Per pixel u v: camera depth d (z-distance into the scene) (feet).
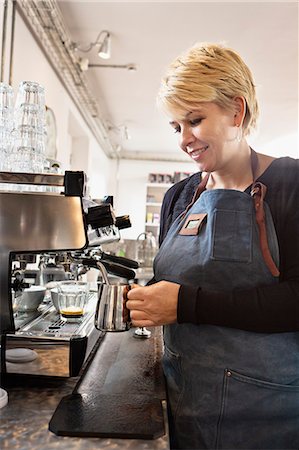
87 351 3.11
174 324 3.08
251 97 2.94
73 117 13.78
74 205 2.92
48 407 2.68
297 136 18.85
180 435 2.94
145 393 2.95
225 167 3.14
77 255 3.16
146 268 13.84
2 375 2.99
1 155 3.69
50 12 7.80
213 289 2.89
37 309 3.83
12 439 2.25
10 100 3.79
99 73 12.09
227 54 2.84
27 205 2.93
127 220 3.92
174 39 9.64
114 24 8.97
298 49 9.98
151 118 17.04
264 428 2.79
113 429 2.34
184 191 3.78
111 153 23.90
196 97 2.72
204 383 2.86
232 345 2.78
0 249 2.94
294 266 2.67
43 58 9.30
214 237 2.93
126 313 2.77
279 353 2.78
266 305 2.52
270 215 2.89
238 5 8.09
